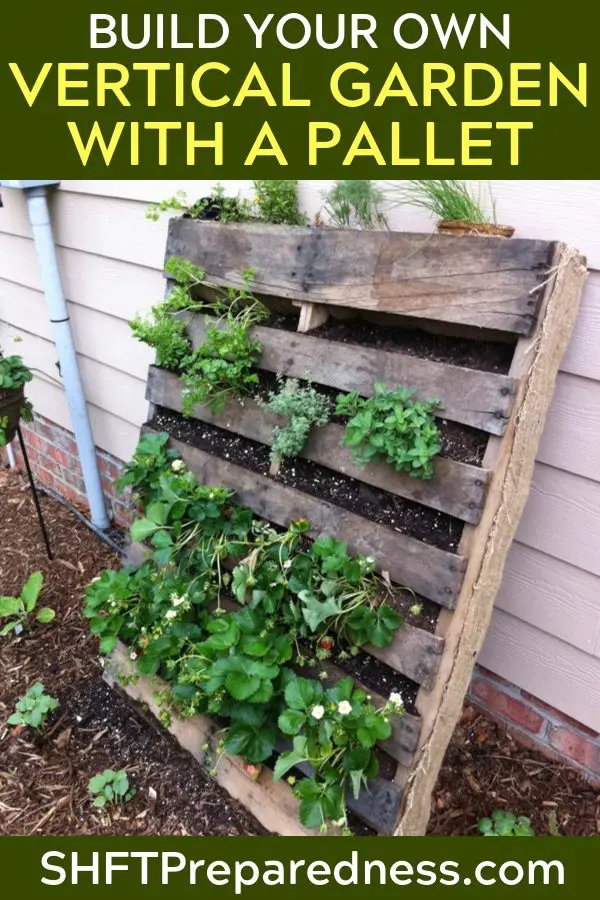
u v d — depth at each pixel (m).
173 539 1.68
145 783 1.69
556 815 1.60
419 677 1.29
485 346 1.26
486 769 1.73
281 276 1.47
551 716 1.72
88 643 2.18
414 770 1.32
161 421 1.84
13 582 2.53
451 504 1.22
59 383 2.90
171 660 1.62
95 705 1.93
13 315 2.98
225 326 1.62
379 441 1.24
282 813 1.51
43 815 1.62
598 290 1.28
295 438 1.42
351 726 1.27
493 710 1.85
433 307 1.23
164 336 1.67
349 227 1.51
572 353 1.36
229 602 1.64
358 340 1.41
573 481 1.46
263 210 1.57
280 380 1.52
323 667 1.45
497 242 1.14
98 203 2.17
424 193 1.41
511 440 1.17
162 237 2.01
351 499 1.42
